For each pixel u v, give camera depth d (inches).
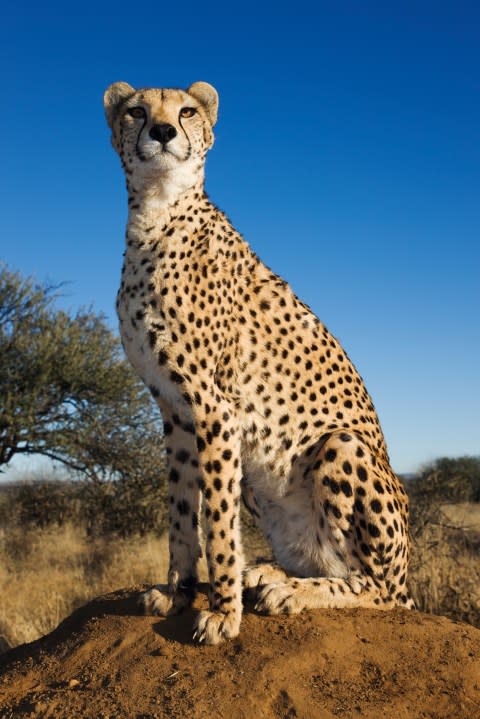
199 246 147.0
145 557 407.8
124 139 152.1
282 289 161.9
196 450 143.5
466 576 293.1
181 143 146.7
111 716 115.4
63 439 545.6
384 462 157.4
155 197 146.1
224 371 149.4
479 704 112.8
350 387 163.6
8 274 555.2
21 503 565.3
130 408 580.1
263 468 155.3
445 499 453.7
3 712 122.3
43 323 560.4
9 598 323.0
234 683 118.1
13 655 148.5
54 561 418.0
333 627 130.1
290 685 116.3
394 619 135.1
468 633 130.5
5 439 548.1
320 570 151.9
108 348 591.5
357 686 116.6
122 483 560.4
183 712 113.2
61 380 557.6
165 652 128.9
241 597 136.5
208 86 158.1
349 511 145.2
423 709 111.8
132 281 146.2
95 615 148.3
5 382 542.9
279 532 157.0
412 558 315.0
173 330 141.4
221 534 134.0
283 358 155.4
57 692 124.3
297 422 154.7
